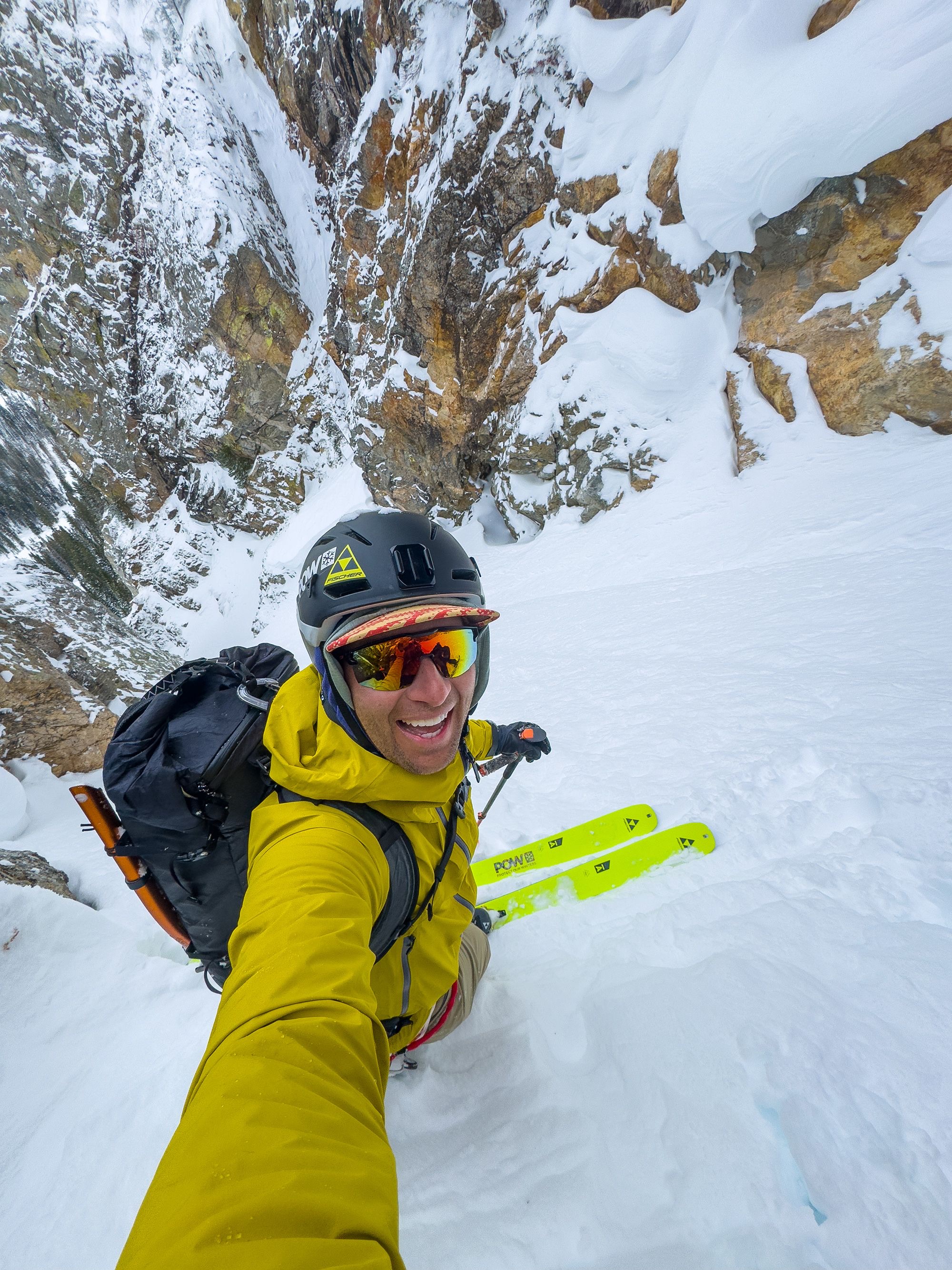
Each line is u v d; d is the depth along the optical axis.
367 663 0.93
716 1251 1.05
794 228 10.33
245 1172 0.50
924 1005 1.37
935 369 9.12
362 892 0.85
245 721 1.08
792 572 7.32
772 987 1.48
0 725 7.02
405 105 16.33
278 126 22.39
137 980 2.06
